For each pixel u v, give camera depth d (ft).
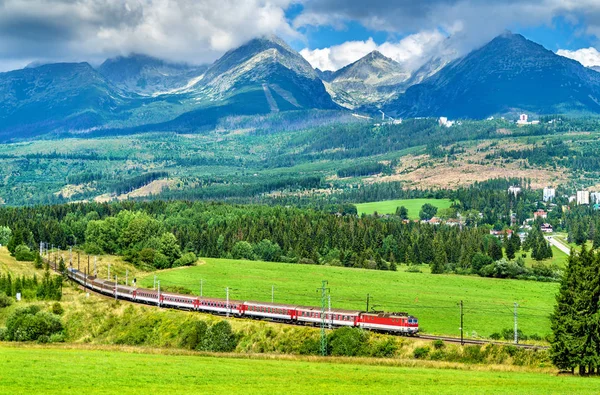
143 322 542.98
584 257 385.91
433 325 539.29
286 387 331.98
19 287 622.13
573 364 376.89
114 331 540.93
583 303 374.43
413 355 437.58
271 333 484.33
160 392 316.19
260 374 361.10
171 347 479.82
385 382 347.77
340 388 331.98
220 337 482.69
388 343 448.24
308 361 414.00
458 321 558.15
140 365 371.76
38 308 550.77
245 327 497.87
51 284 631.15
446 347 439.63
